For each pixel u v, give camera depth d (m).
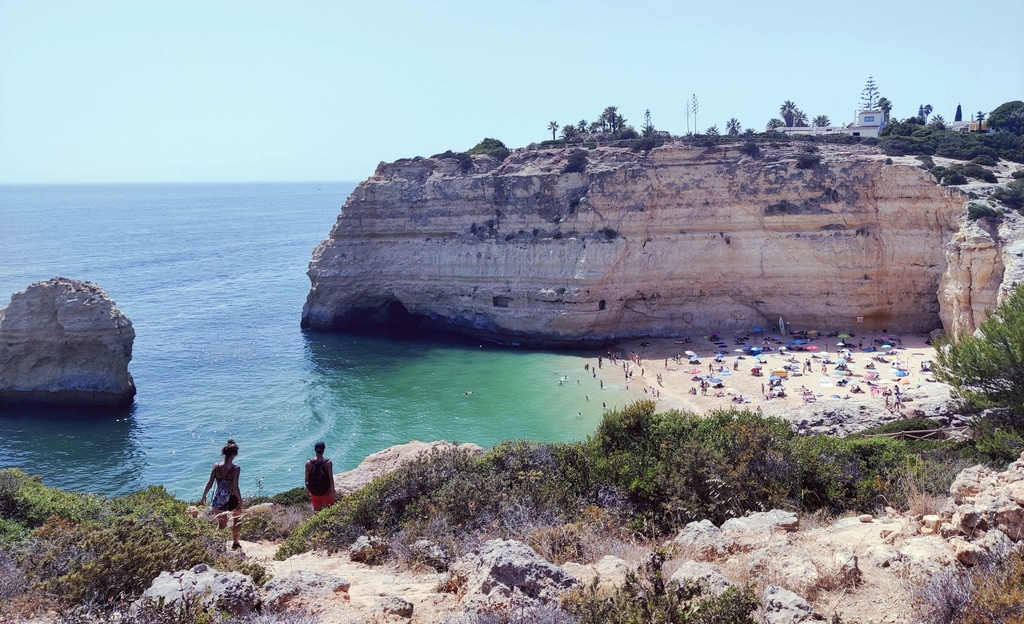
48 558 12.53
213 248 197.50
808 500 18.00
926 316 77.62
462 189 90.06
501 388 69.25
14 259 166.12
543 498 17.61
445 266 89.62
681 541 13.18
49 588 11.32
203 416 63.59
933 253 75.00
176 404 67.12
